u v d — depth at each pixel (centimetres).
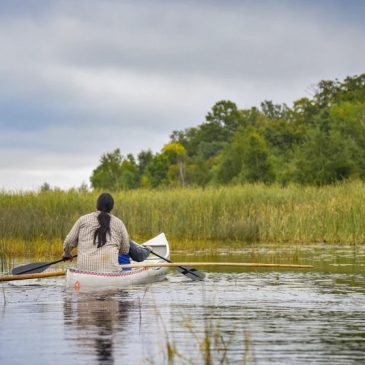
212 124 12225
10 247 2348
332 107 8081
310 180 5994
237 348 886
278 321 1070
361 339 937
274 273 1727
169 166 9919
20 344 918
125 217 3039
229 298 1306
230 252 2364
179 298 1315
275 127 8931
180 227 2994
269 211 3050
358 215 2866
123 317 1107
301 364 804
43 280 1630
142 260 1633
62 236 2750
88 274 1454
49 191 3238
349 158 6072
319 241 2862
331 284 1505
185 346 897
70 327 1027
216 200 3250
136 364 809
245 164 7094
